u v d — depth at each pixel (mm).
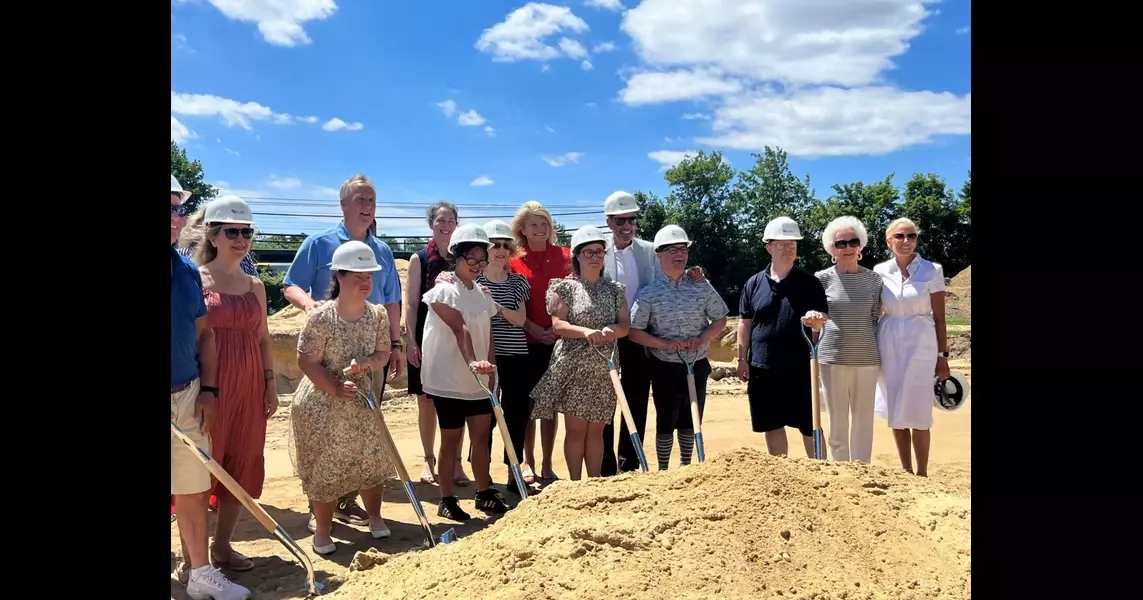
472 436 5750
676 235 5852
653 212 48656
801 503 3799
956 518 3857
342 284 4793
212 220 4484
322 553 4934
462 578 3338
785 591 3158
